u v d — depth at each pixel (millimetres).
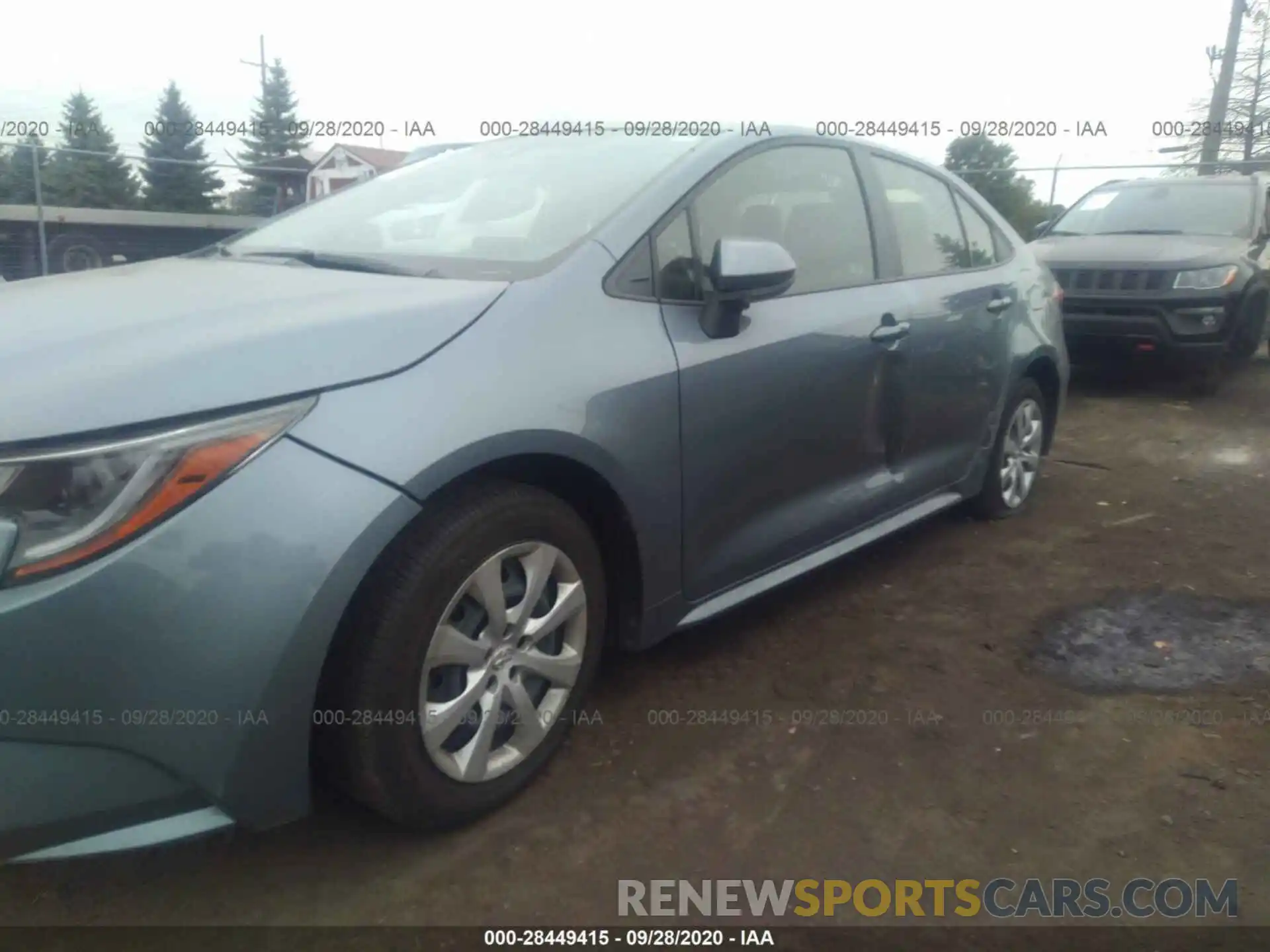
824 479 3355
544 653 2547
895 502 3756
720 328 2852
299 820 2467
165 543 1886
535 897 2254
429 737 2266
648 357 2658
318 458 2029
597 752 2777
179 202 12375
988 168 15781
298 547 1977
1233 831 2482
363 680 2137
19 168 10719
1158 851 2414
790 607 3715
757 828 2482
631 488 2617
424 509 2229
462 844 2412
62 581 1827
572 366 2480
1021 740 2861
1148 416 7043
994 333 4176
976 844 2438
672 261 2840
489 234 2895
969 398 4078
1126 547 4355
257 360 2066
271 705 1985
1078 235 8492
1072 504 4961
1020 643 3455
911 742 2846
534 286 2539
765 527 3146
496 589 2344
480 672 2365
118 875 2305
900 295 3613
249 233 3469
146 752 1917
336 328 2201
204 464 1931
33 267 10641
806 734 2881
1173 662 3322
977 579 3990
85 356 2047
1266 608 3736
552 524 2455
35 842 1877
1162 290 7340
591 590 2621
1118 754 2797
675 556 2824
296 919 2180
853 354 3328
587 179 3043
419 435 2139
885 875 2332
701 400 2787
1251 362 9305
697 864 2361
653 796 2596
